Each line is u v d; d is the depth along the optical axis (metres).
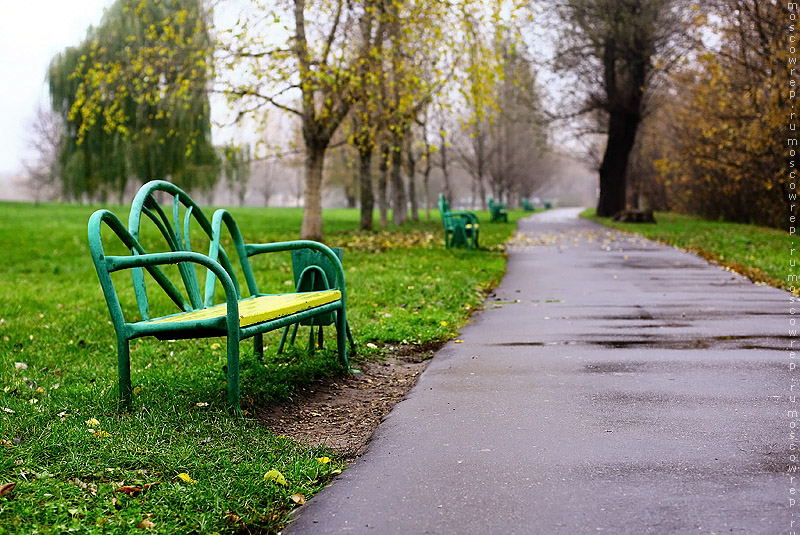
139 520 2.98
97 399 4.79
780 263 13.62
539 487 3.32
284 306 5.04
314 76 18.59
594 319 8.27
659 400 4.77
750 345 6.54
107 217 4.66
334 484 3.50
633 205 55.94
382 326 7.71
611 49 36.22
